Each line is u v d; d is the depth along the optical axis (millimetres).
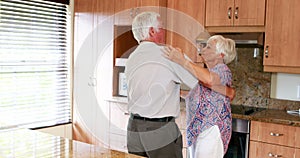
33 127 3570
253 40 3014
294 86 3148
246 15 3027
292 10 2811
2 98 3287
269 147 2713
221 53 2465
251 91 3365
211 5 3195
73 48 3918
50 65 3746
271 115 2852
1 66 3248
